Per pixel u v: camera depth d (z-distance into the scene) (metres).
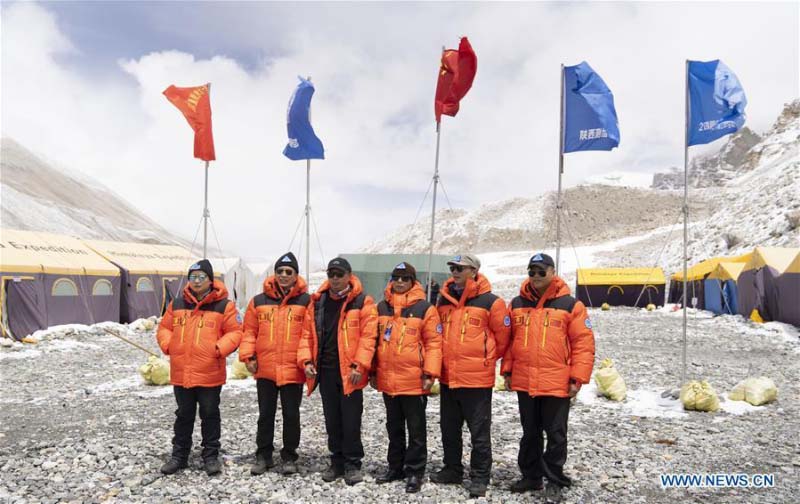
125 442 8.64
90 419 10.42
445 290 6.75
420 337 6.64
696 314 34.97
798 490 6.61
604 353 19.39
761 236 52.62
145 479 6.86
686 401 10.86
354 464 6.81
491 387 6.49
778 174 66.81
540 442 6.52
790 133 188.38
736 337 23.67
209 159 14.40
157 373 13.91
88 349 21.30
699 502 6.23
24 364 17.59
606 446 8.38
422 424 6.61
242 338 7.22
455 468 6.76
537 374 6.32
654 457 7.82
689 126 11.48
